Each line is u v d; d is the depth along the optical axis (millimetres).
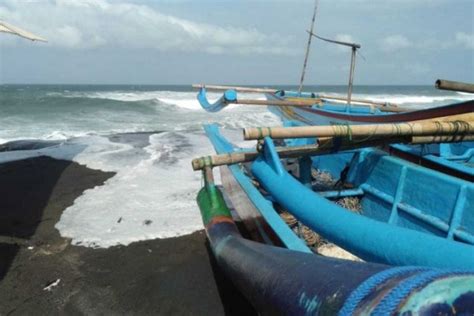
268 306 1671
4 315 3596
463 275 1079
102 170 8656
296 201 3197
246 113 23953
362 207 4594
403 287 1054
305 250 2770
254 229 3791
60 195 6891
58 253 4746
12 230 5367
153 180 7918
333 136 3732
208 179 4188
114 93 40562
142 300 3848
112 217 5887
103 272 4336
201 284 4113
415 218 3727
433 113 4414
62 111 22891
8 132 15023
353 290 1180
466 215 3236
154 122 19625
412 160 4730
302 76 10586
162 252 4793
